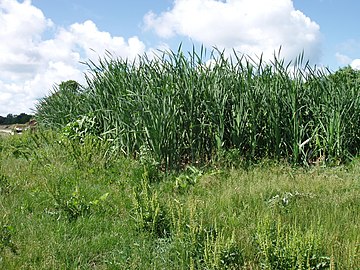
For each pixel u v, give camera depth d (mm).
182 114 8867
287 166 8508
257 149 9188
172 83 8883
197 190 6801
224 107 8883
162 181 7586
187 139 8930
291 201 5996
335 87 9547
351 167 8672
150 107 8602
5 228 4961
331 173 7918
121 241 4957
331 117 9242
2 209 5840
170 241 4895
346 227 5074
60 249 4668
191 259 4133
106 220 5594
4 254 4480
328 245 4488
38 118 15898
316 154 9344
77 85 12492
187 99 8844
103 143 9492
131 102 9047
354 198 6254
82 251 4715
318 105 9492
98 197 6512
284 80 9258
